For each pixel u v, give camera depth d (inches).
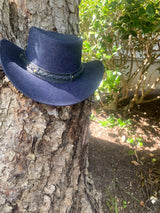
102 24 99.4
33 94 36.7
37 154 45.7
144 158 120.1
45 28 48.6
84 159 59.5
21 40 47.8
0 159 43.2
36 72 38.7
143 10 75.1
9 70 36.4
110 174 105.6
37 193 47.8
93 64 54.0
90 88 43.0
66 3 50.8
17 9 46.2
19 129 43.2
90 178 67.9
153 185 101.5
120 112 176.7
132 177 105.6
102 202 90.3
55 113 45.0
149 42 129.0
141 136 144.2
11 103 42.5
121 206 90.6
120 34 114.6
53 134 46.2
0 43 37.1
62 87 40.4
